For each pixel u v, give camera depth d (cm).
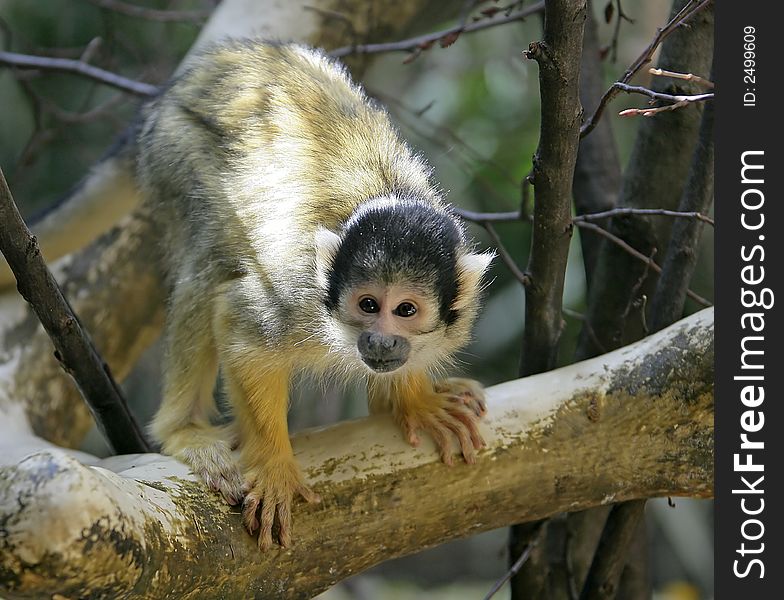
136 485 739
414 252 902
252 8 1470
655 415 872
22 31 2097
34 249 796
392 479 845
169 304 1059
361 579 2258
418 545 858
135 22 2136
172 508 758
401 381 891
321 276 893
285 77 1030
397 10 1520
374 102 1056
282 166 949
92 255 1447
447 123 2194
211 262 980
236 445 915
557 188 826
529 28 2045
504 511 872
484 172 2020
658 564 2336
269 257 920
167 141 1066
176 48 2064
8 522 614
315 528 815
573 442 870
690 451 874
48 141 1747
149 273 1443
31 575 618
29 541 612
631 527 959
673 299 952
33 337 1355
